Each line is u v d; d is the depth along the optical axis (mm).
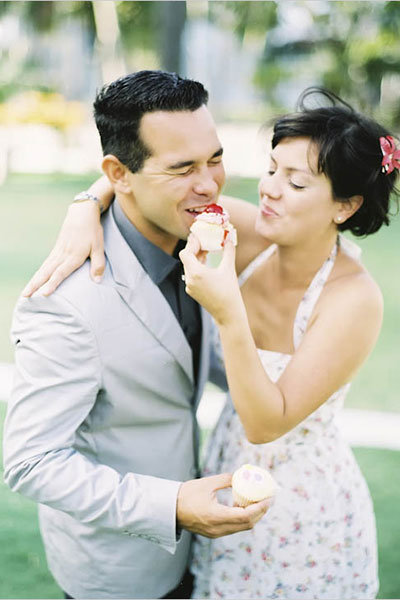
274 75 17609
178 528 1709
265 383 1715
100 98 1770
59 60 24891
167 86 1675
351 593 2088
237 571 2027
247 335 1670
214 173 1779
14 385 1725
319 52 17125
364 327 1898
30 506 3537
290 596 2000
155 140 1671
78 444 1829
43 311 1689
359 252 2059
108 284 1733
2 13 20344
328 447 2039
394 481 3719
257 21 18203
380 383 5094
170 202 1734
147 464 1872
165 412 1879
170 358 1811
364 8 16094
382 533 3320
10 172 16391
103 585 1900
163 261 1906
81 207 1892
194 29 23734
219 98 26844
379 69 16125
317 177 1819
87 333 1662
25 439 1666
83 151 19688
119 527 1650
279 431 1786
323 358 1849
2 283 7344
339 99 2031
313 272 1992
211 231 1684
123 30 21547
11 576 2996
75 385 1667
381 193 1925
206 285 1618
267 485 1657
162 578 1954
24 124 18391
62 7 20625
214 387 4883
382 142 1845
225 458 2084
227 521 1625
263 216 1908
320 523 1993
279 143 1870
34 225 10531
